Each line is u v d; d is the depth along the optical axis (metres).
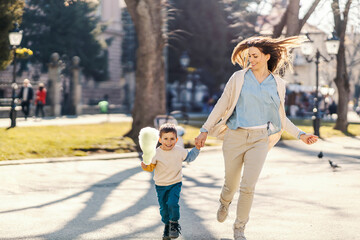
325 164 10.64
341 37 20.89
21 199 6.81
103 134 16.84
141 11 14.88
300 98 42.75
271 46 4.64
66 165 10.31
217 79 44.31
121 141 13.98
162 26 15.27
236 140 4.58
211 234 4.94
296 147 14.47
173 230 4.49
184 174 9.21
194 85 51.72
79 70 33.53
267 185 7.94
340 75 21.06
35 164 10.40
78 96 33.44
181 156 4.61
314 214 5.84
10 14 22.61
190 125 21.78
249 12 20.30
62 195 7.12
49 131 17.05
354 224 5.34
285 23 18.25
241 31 21.56
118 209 6.19
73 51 39.81
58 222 5.48
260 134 4.54
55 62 30.45
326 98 32.59
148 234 4.96
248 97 4.55
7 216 5.77
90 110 35.12
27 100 23.59
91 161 11.06
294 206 6.31
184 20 41.47
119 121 25.16
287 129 4.75
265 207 6.25
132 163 10.76
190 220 5.57
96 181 8.35
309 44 18.36
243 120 4.56
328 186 7.83
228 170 4.70
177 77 45.91
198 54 42.66
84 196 7.05
